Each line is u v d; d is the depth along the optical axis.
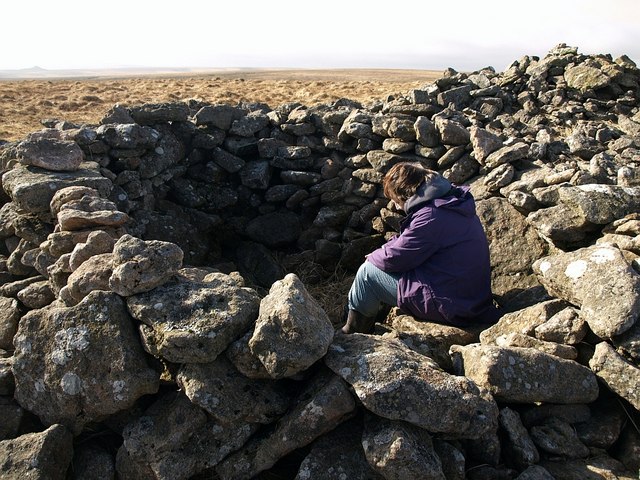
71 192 4.54
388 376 2.85
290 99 19.45
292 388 3.20
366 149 6.93
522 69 8.43
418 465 2.65
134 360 3.09
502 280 5.16
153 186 6.68
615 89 7.54
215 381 3.00
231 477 2.97
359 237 6.81
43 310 3.29
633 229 4.15
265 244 7.19
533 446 3.03
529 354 3.23
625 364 3.18
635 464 3.05
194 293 3.25
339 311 5.94
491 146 6.16
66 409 3.12
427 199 4.21
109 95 21.31
